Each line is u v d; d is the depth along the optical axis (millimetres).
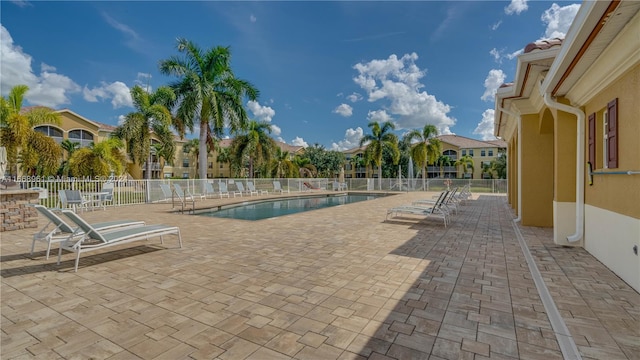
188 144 54688
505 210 12477
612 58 3883
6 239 6680
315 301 3414
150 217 10328
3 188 8156
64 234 6098
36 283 3994
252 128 30391
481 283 3971
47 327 2826
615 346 2486
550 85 5383
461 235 7195
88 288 3818
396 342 2562
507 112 8891
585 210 5703
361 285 3912
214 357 2357
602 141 5012
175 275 4316
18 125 16031
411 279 4137
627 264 3914
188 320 2967
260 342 2572
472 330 2756
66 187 12609
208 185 19188
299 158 50344
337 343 2553
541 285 3889
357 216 10625
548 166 8406
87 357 2357
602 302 3350
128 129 18188
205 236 7094
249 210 14750
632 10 3051
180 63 19812
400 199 19016
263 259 5141
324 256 5324
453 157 60406
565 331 2727
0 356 2367
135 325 2867
